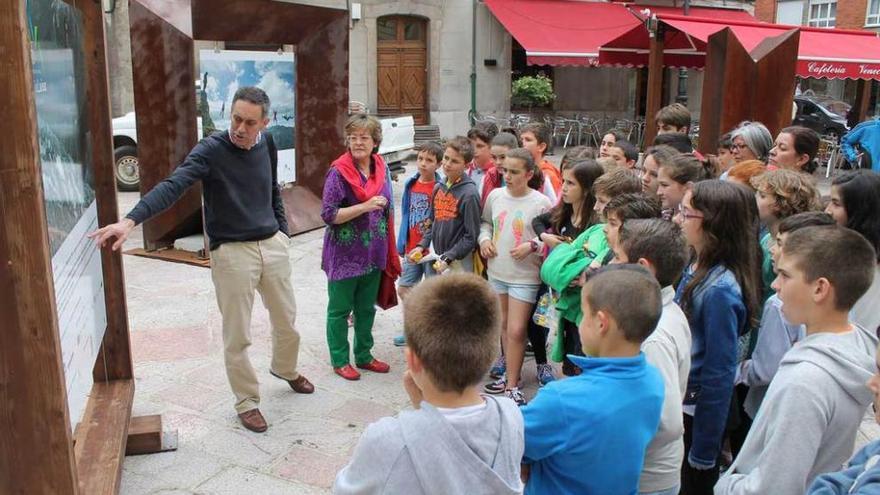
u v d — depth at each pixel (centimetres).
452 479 152
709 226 257
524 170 412
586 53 1794
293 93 898
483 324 161
